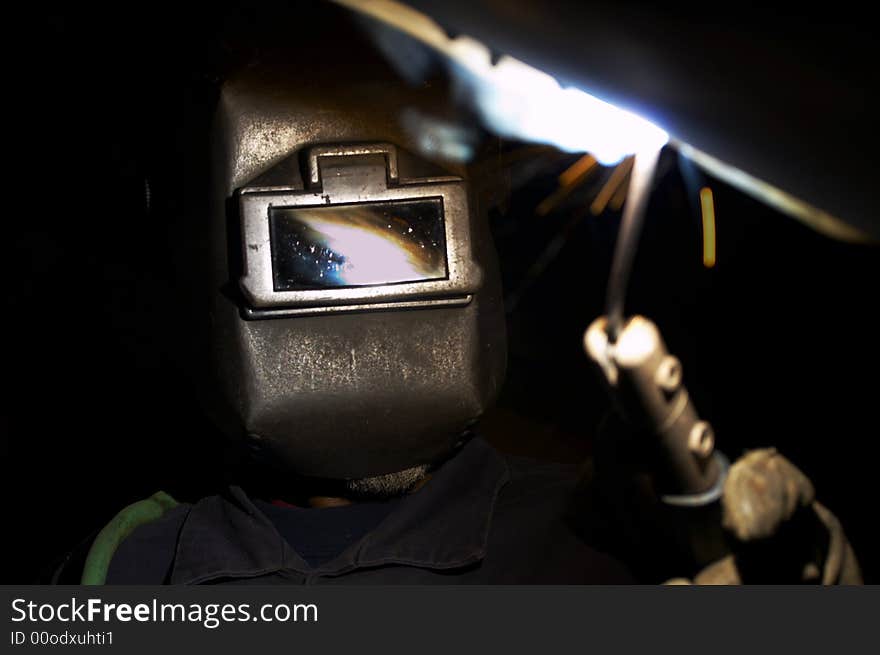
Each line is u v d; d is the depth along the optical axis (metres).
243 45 1.03
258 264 0.98
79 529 2.05
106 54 1.91
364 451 1.02
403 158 1.01
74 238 2.14
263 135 1.02
